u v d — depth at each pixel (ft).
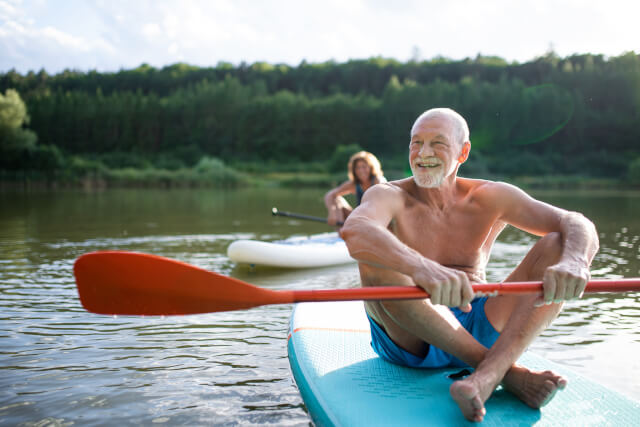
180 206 48.21
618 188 120.37
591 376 7.59
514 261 17.35
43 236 23.48
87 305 5.65
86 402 6.59
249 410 6.41
